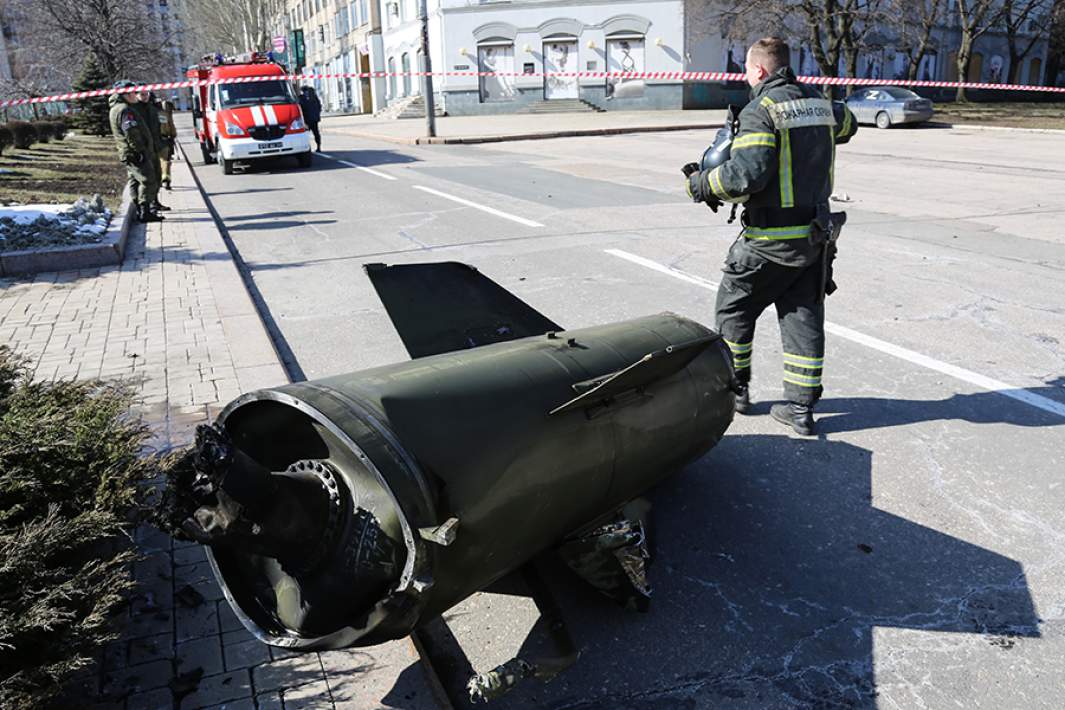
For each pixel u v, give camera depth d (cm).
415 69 4538
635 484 288
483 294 382
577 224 1005
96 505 270
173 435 420
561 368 268
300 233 1012
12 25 3788
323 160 1964
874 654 271
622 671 267
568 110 3894
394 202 1237
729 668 267
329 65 6350
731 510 360
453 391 238
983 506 357
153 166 1097
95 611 233
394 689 250
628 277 744
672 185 1339
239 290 718
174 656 262
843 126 411
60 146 2584
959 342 554
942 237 880
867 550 329
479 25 3928
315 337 603
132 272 794
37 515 264
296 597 226
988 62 4941
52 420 299
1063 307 621
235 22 6019
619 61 3816
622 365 286
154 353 550
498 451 232
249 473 199
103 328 609
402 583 202
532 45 3903
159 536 328
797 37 3347
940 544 330
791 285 412
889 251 816
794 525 347
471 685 225
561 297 684
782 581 310
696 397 305
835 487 377
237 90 1786
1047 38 5100
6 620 213
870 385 489
